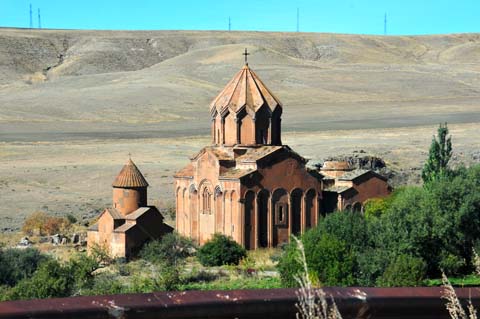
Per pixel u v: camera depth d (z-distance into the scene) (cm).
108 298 2191
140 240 13262
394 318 2281
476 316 2084
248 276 10612
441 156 14338
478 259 2181
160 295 2217
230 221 13525
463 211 10356
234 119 13888
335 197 14525
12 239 15125
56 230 16012
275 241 13675
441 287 2347
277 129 14138
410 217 10069
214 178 13788
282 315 2228
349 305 2225
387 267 9288
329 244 9138
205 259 11906
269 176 13600
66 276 9431
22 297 8794
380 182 14900
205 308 2180
